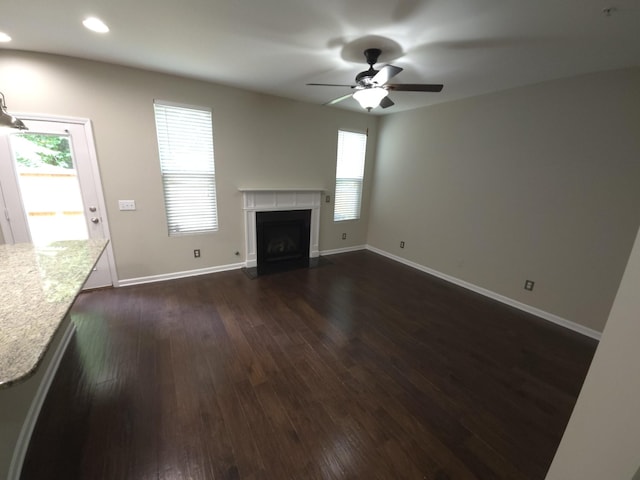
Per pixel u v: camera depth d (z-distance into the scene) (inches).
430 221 165.3
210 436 60.7
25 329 41.8
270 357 87.8
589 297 106.1
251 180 155.8
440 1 63.3
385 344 97.0
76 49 97.2
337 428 64.0
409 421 66.6
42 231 114.6
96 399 69.1
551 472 40.8
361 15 70.7
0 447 46.4
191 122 133.1
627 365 30.3
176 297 126.0
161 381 76.0
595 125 99.5
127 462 54.6
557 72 100.9
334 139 180.1
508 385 79.7
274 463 55.7
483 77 109.3
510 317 119.0
